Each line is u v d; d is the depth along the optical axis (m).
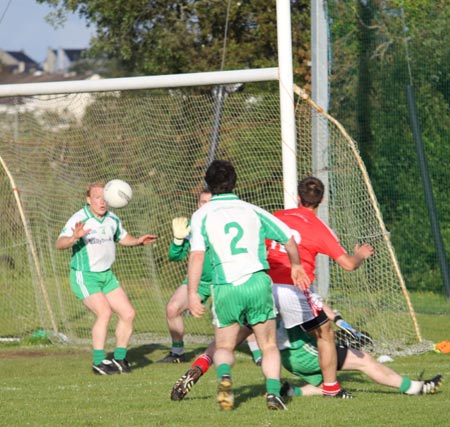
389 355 33.75
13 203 46.59
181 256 31.98
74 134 47.81
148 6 74.31
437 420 20.52
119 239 32.19
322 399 23.52
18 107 47.28
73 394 25.88
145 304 48.16
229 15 72.25
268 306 21.70
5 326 44.72
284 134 34.91
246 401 23.61
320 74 45.84
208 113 45.44
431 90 52.56
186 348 37.94
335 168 39.09
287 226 22.05
